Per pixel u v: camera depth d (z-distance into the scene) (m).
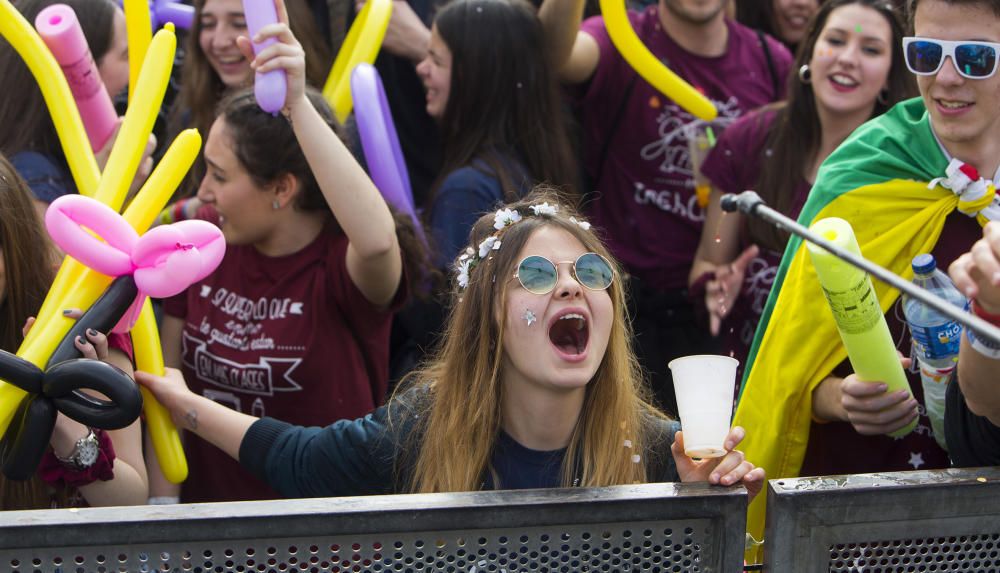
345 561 3.65
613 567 3.78
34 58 5.36
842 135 7.42
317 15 8.70
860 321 4.89
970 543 3.92
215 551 3.59
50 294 4.68
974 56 4.94
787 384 5.62
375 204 5.68
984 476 3.89
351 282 6.03
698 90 8.64
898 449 5.62
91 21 6.89
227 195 6.07
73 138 5.31
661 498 3.74
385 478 4.75
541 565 3.75
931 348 5.00
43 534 3.50
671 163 8.56
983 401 4.32
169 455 5.48
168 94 8.73
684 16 8.54
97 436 4.95
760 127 7.88
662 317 8.55
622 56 8.45
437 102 7.68
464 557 3.71
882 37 7.21
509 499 3.69
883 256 5.46
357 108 6.62
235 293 6.26
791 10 9.79
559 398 4.47
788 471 5.70
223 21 7.60
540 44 7.65
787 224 3.62
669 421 4.87
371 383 6.36
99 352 4.62
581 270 4.38
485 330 4.51
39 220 5.14
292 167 6.02
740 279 7.74
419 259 6.57
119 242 4.63
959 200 5.32
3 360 4.35
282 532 3.58
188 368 6.38
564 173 7.66
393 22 8.69
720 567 3.80
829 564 3.87
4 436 4.60
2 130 6.55
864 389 5.10
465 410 4.54
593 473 4.52
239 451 5.26
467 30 7.47
